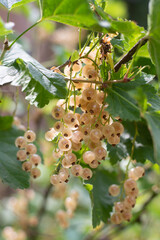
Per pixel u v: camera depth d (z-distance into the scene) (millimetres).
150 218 841
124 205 468
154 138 394
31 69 450
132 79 458
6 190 1147
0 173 478
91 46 469
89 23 417
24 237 852
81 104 452
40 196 991
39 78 443
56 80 448
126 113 431
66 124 438
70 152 445
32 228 914
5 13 1090
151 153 492
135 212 749
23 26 1188
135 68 477
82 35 944
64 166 442
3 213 1012
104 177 577
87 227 827
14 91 530
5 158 485
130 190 461
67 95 441
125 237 904
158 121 420
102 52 457
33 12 966
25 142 462
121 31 431
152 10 412
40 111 724
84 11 404
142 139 493
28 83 449
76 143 449
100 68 455
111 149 502
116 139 445
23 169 472
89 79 448
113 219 475
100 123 446
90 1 444
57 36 964
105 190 560
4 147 488
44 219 969
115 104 436
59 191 801
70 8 411
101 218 527
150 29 420
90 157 436
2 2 481
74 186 933
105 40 471
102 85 442
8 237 841
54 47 897
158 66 431
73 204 730
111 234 767
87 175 450
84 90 436
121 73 460
